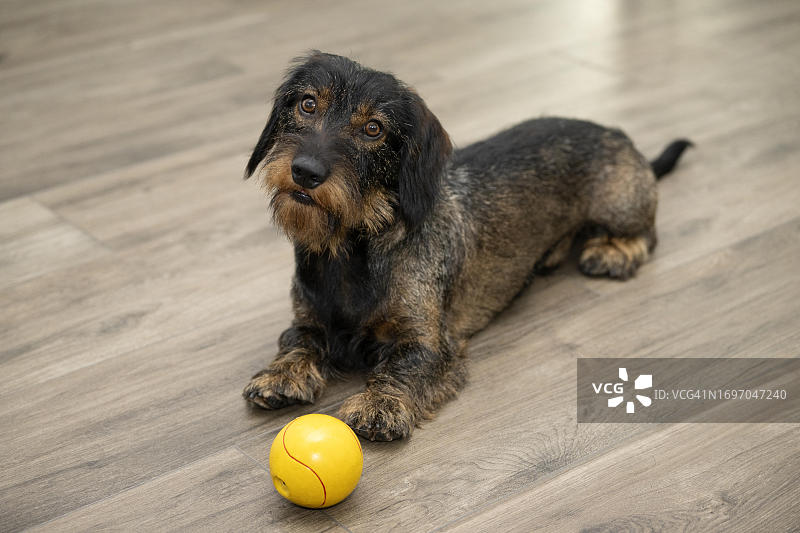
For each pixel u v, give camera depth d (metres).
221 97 1.69
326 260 1.06
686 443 1.01
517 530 0.92
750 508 0.94
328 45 1.90
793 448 1.00
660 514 0.94
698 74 1.74
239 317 1.19
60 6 2.14
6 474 0.99
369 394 1.03
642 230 1.27
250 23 2.03
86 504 0.95
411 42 1.91
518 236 1.20
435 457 1.00
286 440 0.92
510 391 1.08
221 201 1.41
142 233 1.34
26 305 1.21
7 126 1.61
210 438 1.03
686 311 1.19
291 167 0.98
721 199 1.39
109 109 1.65
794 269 1.25
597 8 2.10
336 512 0.94
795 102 1.63
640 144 1.53
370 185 1.03
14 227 1.36
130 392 1.08
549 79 1.73
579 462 0.99
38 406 1.07
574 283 1.26
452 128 1.57
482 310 1.18
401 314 1.07
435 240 1.09
